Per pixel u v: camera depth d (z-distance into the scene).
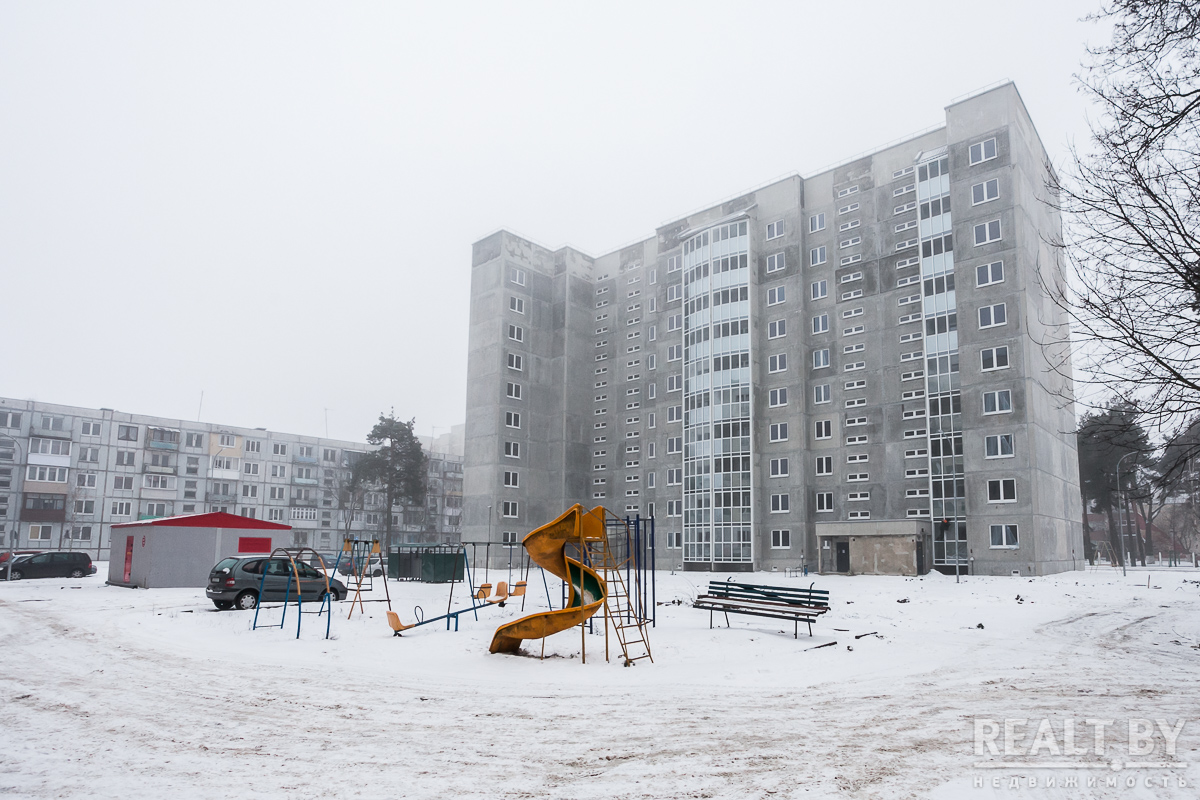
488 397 65.31
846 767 6.54
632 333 68.12
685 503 55.94
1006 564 39.91
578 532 14.81
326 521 92.38
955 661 12.75
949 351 44.75
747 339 54.53
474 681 11.12
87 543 72.50
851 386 50.78
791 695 10.01
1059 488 44.19
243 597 22.47
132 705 9.30
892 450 47.94
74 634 16.33
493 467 63.31
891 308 49.62
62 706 9.20
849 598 26.84
